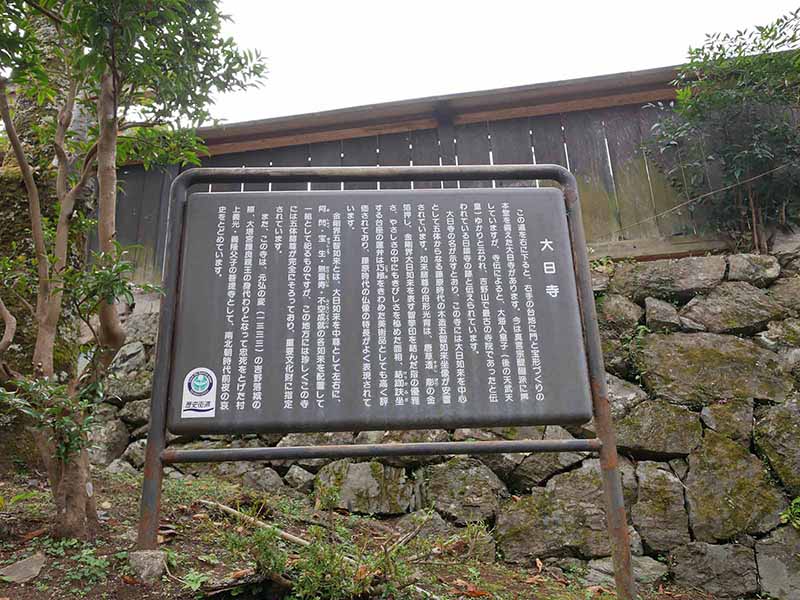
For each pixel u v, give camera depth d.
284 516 4.48
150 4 3.36
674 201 6.21
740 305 5.41
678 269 5.66
